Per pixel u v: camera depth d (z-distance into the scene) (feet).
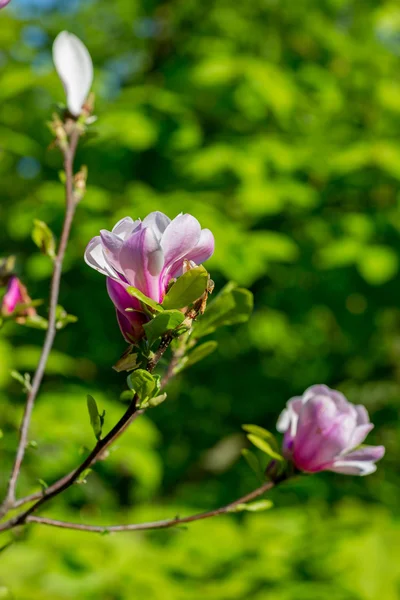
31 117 19.92
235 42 20.59
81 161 19.47
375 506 19.63
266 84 17.12
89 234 16.35
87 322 19.38
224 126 19.45
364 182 18.58
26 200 17.78
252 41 20.66
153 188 19.36
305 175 19.40
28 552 9.80
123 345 20.18
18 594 9.00
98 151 18.78
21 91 18.33
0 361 13.50
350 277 18.98
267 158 17.67
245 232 17.78
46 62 20.59
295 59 20.97
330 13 21.99
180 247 3.46
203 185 19.16
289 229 19.54
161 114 18.10
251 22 20.97
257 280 21.24
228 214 18.71
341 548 10.34
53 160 19.76
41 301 4.54
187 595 9.57
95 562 9.89
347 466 4.72
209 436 22.48
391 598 9.65
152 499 20.63
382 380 22.81
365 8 22.38
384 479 22.38
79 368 19.45
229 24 20.68
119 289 3.51
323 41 20.57
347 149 17.38
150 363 3.47
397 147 17.94
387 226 17.71
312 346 23.68
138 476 14.57
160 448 21.30
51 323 4.69
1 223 18.72
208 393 22.82
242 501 4.72
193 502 19.80
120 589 9.58
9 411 13.41
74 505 16.35
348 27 22.74
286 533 11.75
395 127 19.66
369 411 22.74
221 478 21.40
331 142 19.62
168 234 3.43
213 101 18.95
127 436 14.58
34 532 10.30
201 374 23.20
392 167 16.79
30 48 20.75
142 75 22.25
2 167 19.88
